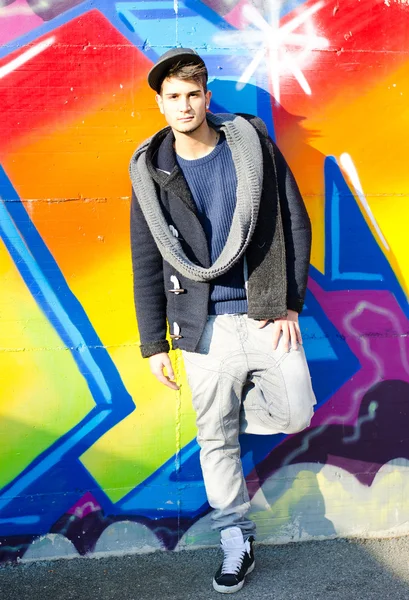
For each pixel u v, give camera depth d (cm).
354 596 240
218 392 239
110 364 266
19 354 262
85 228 260
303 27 264
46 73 254
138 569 261
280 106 265
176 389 246
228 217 229
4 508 265
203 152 229
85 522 269
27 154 255
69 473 267
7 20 251
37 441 265
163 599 240
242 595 241
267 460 277
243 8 261
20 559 267
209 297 235
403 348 280
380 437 282
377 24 267
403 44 269
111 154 259
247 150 224
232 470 249
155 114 259
